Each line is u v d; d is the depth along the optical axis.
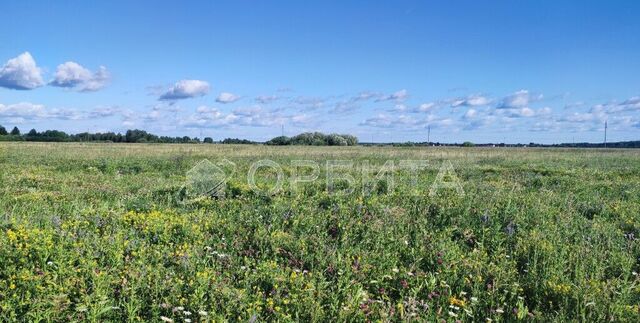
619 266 7.18
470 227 9.01
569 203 11.20
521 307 5.67
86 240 7.00
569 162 30.69
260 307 5.44
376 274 6.70
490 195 11.61
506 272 6.81
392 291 6.41
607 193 13.96
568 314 5.66
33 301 5.12
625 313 5.51
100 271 5.97
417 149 55.28
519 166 25.27
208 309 5.46
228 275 6.39
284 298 5.73
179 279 5.97
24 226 7.57
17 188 13.43
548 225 9.13
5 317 4.86
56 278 5.69
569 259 7.21
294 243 7.77
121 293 5.57
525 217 9.50
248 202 11.13
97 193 12.73
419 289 6.11
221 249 7.56
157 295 5.61
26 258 6.13
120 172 20.44
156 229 8.24
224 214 9.91
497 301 6.02
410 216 9.64
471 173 19.97
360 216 9.50
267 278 6.33
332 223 9.12
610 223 9.70
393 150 50.12
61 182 15.01
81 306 5.12
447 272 6.73
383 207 10.09
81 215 9.11
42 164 22.78
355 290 6.02
